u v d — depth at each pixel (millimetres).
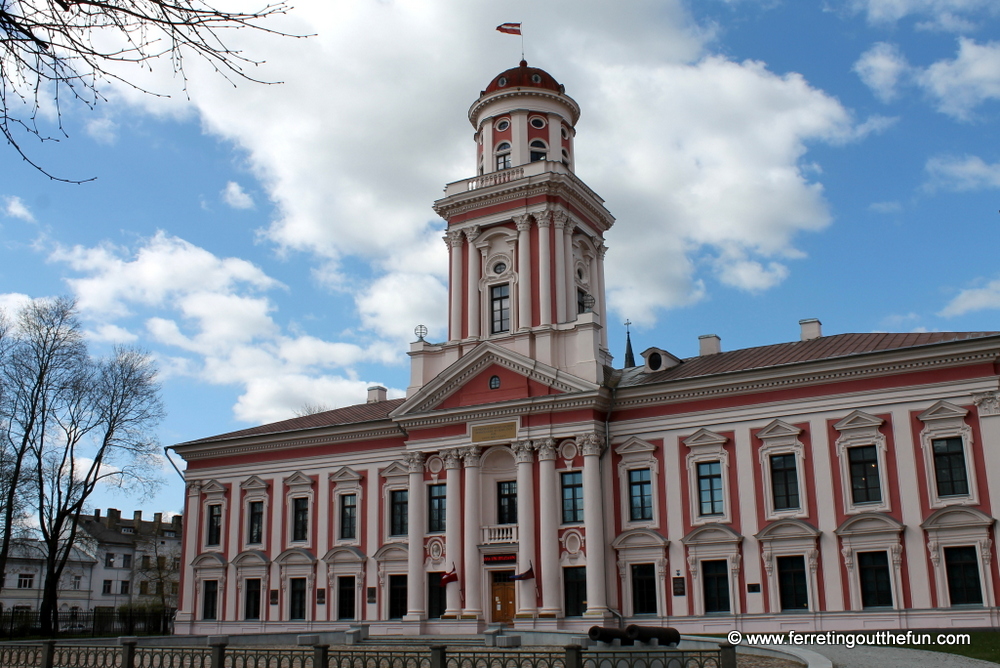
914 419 34594
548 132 49438
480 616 40281
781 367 36781
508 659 18891
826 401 36281
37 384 51938
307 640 37719
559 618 38438
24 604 81938
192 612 48781
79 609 86250
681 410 39219
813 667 20109
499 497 42156
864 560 34562
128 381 54219
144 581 92500
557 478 40438
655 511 38656
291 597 46406
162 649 22719
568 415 40469
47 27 8070
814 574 35031
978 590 32406
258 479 48938
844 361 35719
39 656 24969
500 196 46344
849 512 35000
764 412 37438
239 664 25781
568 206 46688
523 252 45062
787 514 36156
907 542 33781
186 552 50000
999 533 32219
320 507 46812
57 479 52375
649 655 18281
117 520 95562
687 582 37344
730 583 36469
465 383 43469
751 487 37000
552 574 39062
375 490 45594
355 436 46719
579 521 39688
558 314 44031
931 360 34500
